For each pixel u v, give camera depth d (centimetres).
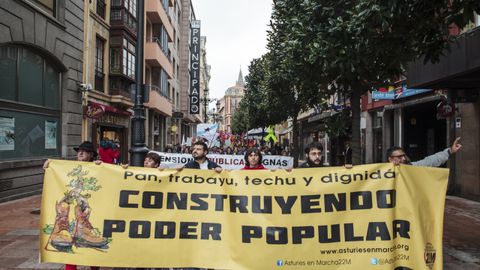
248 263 456
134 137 763
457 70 1031
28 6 1307
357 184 458
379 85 1001
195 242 465
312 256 453
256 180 470
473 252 721
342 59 824
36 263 636
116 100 2127
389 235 446
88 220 465
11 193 1241
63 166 475
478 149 1272
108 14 2089
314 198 461
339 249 452
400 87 1752
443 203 447
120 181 472
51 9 1488
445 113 1308
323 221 457
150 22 3111
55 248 463
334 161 2988
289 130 4738
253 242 458
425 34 709
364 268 447
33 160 1347
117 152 1209
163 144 4016
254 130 4484
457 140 545
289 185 466
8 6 1208
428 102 1580
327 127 1252
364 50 766
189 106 5541
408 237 445
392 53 771
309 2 931
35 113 1402
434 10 661
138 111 766
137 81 769
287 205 462
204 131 2531
